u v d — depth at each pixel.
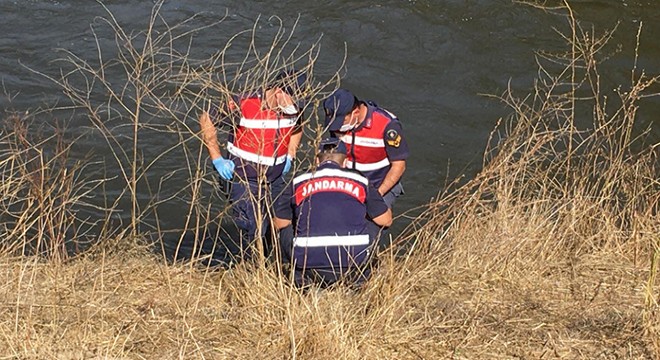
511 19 12.46
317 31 12.11
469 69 11.53
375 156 6.41
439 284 6.14
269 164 6.46
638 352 5.42
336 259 5.73
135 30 12.00
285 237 5.88
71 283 5.83
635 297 6.07
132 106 10.22
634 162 8.55
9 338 5.14
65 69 11.05
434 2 12.68
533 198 7.04
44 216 6.52
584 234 6.86
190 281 5.87
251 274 5.93
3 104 10.27
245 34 11.98
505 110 10.79
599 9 12.75
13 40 11.66
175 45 11.65
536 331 5.62
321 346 5.23
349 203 5.78
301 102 6.54
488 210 6.74
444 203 7.38
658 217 6.97
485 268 6.29
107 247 6.50
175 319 5.52
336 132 6.38
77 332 5.29
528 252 6.55
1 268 5.96
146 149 9.42
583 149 9.39
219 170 6.45
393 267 5.87
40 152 6.46
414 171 9.53
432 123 10.48
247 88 6.82
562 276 6.36
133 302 5.69
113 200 8.50
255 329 5.46
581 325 5.70
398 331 5.49
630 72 11.55
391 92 11.05
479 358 5.32
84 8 12.43
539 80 11.35
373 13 12.44
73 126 9.83
